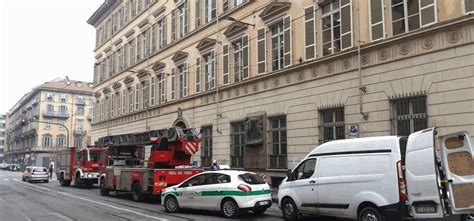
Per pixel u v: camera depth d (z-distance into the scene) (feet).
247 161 78.02
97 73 175.52
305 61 66.18
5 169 331.57
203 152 94.32
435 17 47.96
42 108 307.78
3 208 55.21
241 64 83.25
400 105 52.03
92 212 50.08
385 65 53.57
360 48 56.59
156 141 65.26
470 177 32.09
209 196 45.91
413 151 32.65
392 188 33.01
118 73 148.56
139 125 128.67
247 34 81.41
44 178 131.75
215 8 92.79
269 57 75.20
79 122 323.37
